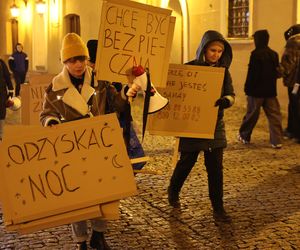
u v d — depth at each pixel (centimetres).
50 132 364
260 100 880
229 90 530
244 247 471
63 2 2075
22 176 354
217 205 540
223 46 525
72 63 399
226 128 1073
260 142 927
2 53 2673
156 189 641
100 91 420
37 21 2338
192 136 529
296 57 898
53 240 487
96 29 1909
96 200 360
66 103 405
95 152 367
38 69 2334
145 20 416
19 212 349
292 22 1187
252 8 1295
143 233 505
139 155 504
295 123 930
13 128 361
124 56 413
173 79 522
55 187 356
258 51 874
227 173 719
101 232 440
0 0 2662
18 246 475
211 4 1438
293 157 815
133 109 1330
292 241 483
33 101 663
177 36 1638
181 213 558
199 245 477
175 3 1603
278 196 617
